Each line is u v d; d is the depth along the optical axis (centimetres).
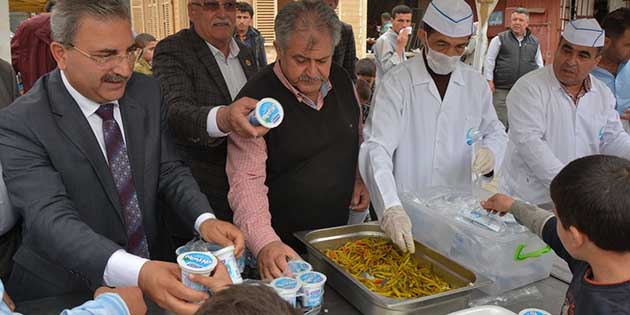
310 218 193
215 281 113
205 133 173
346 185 200
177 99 216
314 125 187
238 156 178
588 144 255
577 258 111
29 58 343
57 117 145
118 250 129
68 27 133
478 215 163
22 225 159
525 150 242
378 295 132
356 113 207
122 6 141
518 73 580
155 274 119
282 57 179
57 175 143
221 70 251
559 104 246
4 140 140
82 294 149
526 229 155
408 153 219
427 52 214
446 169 220
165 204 178
